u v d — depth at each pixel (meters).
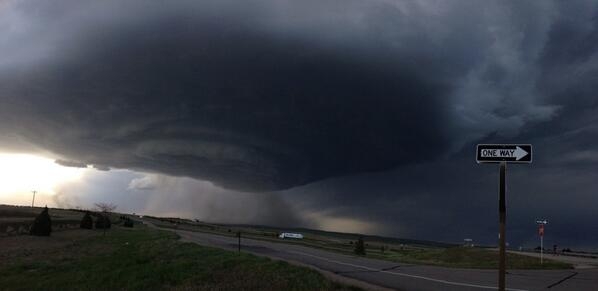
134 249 41.69
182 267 24.58
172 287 20.02
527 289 21.14
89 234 69.19
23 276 29.03
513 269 33.91
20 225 82.12
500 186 9.40
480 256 48.88
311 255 38.97
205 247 37.88
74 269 30.98
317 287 17.59
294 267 22.91
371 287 19.36
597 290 21.16
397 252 78.81
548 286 22.41
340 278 21.89
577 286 22.55
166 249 37.56
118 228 91.19
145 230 85.31
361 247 55.47
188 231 95.75
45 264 33.66
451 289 20.41
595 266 39.06
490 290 20.33
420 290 19.81
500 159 9.37
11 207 146.75
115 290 21.61
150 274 23.89
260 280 19.16
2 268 32.22
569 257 58.41
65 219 107.19
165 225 136.00
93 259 35.69
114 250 43.41
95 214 138.62
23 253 42.38
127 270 26.86
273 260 26.33
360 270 27.55
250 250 42.16
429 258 54.19
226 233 103.88
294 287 17.56
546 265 37.91
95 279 25.45
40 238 60.59
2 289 25.23
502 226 9.34
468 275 26.84
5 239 57.84
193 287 18.72
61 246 49.91
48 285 25.48
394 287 20.28
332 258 36.88
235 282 19.09
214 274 21.69
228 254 29.81
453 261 48.84
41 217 65.19
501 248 9.35
